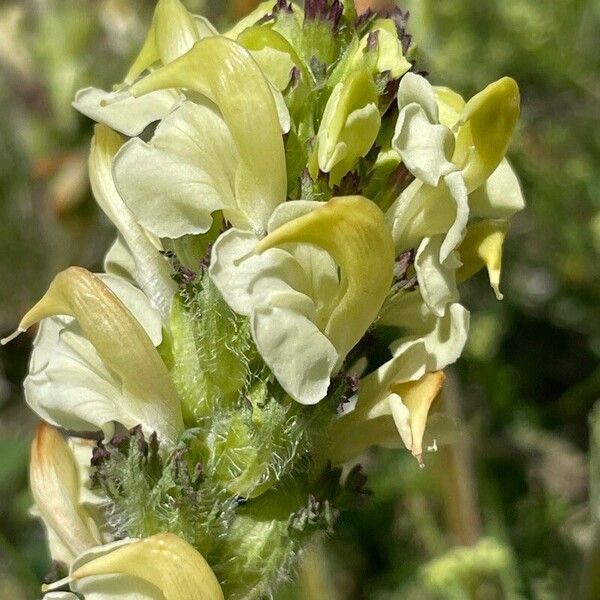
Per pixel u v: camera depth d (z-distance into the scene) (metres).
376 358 0.23
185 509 0.17
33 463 0.18
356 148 0.16
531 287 0.32
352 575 0.26
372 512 0.26
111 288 0.17
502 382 0.29
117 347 0.17
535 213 0.31
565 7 0.32
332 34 0.17
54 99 0.32
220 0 0.29
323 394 0.16
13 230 0.32
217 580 0.17
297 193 0.17
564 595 0.22
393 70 0.17
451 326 0.17
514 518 0.27
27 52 0.32
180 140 0.17
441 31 0.32
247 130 0.16
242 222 0.17
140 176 0.16
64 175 0.31
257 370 0.17
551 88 0.33
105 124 0.18
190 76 0.17
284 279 0.16
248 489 0.17
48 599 0.17
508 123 0.17
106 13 0.33
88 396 0.17
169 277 0.18
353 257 0.16
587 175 0.31
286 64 0.17
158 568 0.16
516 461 0.29
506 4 0.32
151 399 0.17
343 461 0.17
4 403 0.31
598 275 0.31
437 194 0.17
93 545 0.18
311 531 0.17
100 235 0.32
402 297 0.17
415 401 0.17
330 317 0.16
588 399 0.29
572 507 0.28
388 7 0.19
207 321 0.17
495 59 0.32
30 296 0.33
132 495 0.17
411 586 0.26
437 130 0.16
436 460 0.24
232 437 0.17
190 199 0.16
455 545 0.23
